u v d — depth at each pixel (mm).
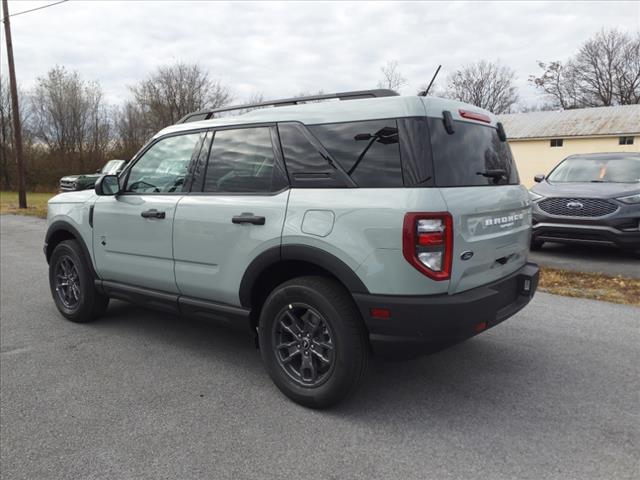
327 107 3062
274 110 3295
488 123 3342
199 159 3648
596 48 48000
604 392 3236
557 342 4160
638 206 7086
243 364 3768
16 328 4617
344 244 2760
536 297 5559
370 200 2713
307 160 3047
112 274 4285
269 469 2418
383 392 3262
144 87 42500
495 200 3035
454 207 2660
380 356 2812
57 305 4918
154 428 2811
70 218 4562
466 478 2336
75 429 2801
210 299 3566
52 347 4121
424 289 2619
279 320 3148
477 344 4125
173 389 3324
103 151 38938
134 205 3953
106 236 4230
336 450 2584
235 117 3504
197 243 3512
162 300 3881
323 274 3057
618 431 2752
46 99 38938
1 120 37031
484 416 2934
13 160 35469
